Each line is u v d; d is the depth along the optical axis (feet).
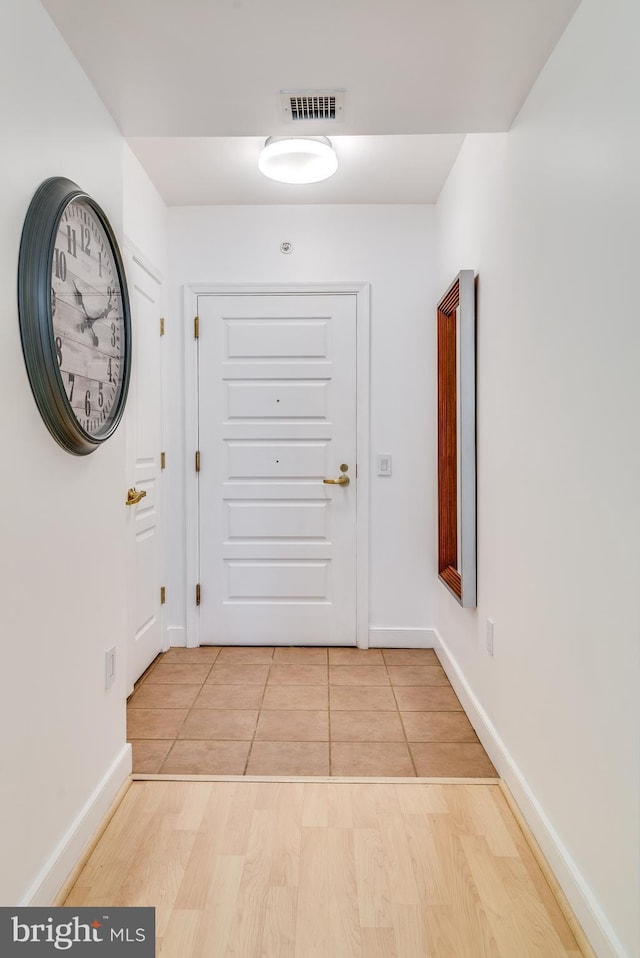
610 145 4.05
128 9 4.51
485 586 7.32
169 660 10.14
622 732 3.88
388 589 10.80
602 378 4.18
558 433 4.98
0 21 3.87
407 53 5.11
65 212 4.65
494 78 5.45
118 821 5.70
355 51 5.07
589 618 4.38
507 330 6.39
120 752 6.18
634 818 3.72
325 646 10.85
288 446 10.73
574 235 4.65
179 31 4.78
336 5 4.51
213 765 6.77
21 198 4.15
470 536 7.73
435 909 4.61
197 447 10.71
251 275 10.53
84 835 5.16
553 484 5.09
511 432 6.26
